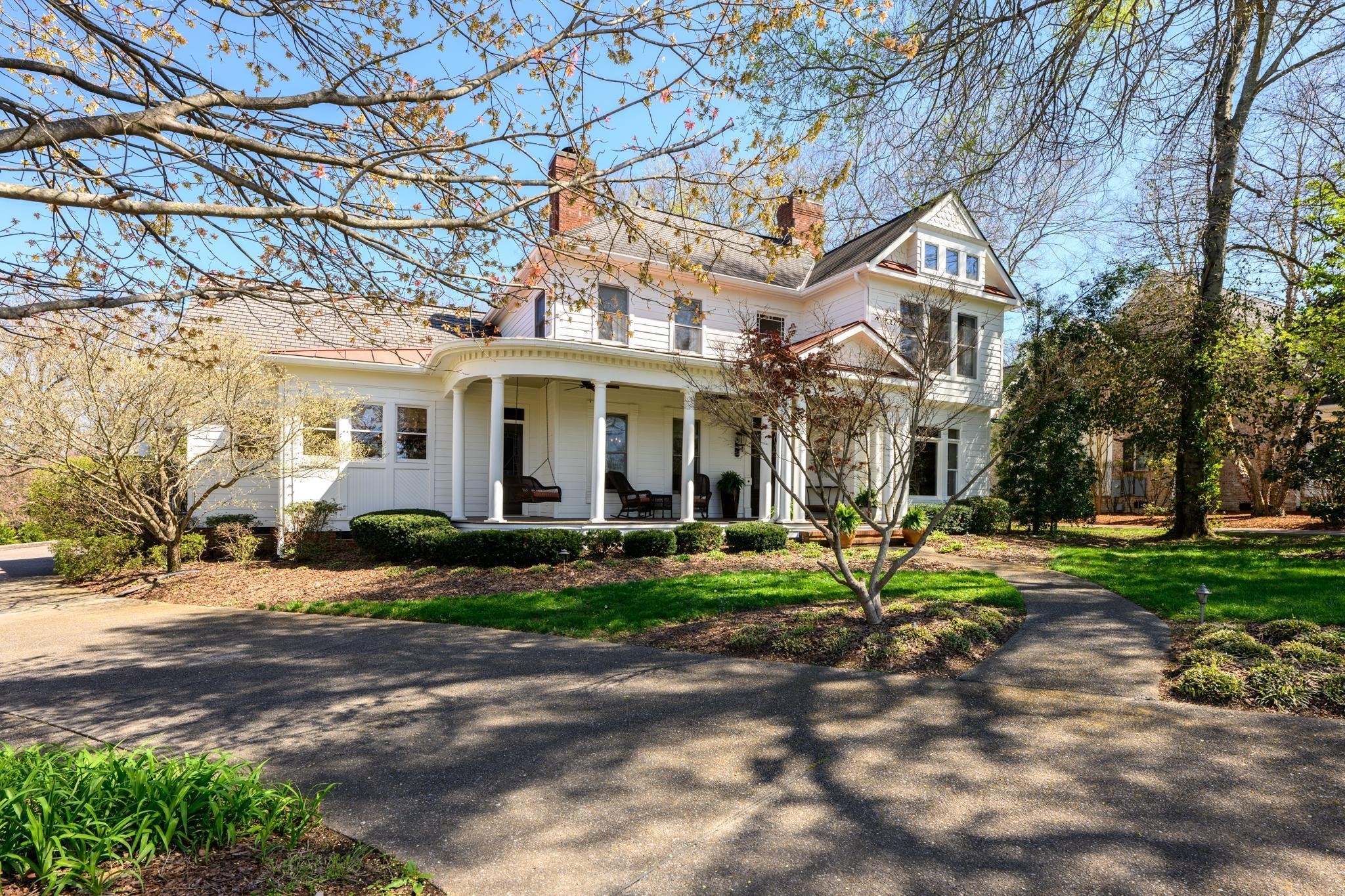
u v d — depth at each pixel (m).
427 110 4.64
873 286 16.67
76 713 5.19
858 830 3.24
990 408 18.97
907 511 14.93
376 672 6.12
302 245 4.59
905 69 7.06
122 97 3.49
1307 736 4.22
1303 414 13.73
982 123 7.53
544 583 10.16
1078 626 7.02
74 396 10.66
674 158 4.59
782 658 6.25
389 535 12.04
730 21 4.27
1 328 4.61
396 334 15.24
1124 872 2.85
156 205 3.45
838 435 8.27
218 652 7.07
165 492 12.01
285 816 3.26
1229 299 14.61
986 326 18.98
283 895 2.65
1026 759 3.99
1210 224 13.85
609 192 4.67
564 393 15.57
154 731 4.76
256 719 4.95
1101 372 15.45
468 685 5.68
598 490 13.03
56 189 3.62
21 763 3.40
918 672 5.74
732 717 4.78
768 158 4.62
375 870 2.90
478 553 11.45
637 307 15.25
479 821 3.36
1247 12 6.94
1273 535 15.22
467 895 2.75
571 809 3.49
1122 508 25.02
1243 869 2.84
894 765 3.95
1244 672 5.21
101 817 2.92
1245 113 11.97
